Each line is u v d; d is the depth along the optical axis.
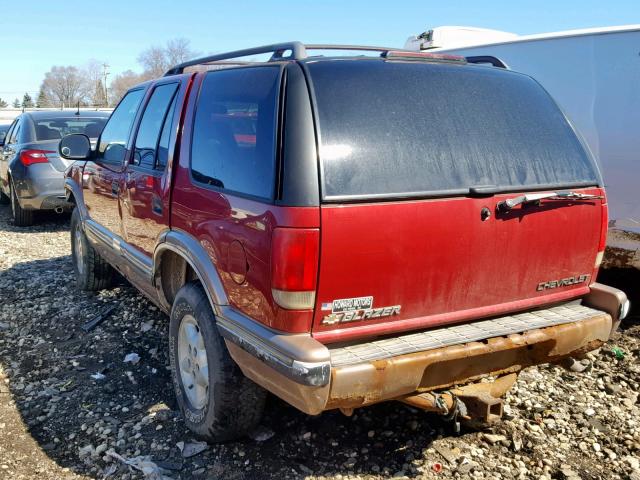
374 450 3.38
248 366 2.83
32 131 9.23
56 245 8.41
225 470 3.19
